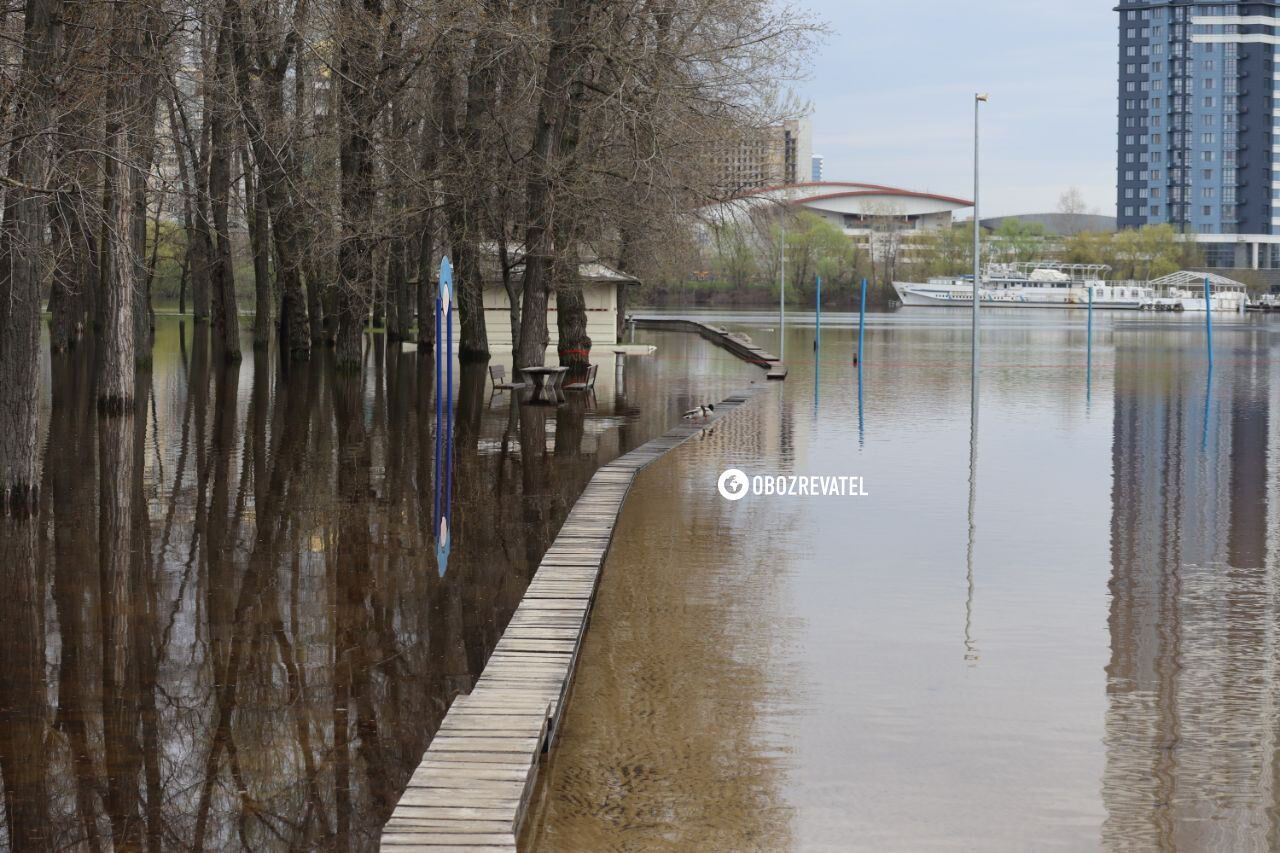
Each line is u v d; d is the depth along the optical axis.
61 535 14.78
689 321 84.94
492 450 22.52
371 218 32.94
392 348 52.16
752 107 33.06
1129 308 154.12
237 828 7.13
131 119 21.44
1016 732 8.55
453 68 32.62
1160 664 10.05
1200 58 190.75
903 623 11.25
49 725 8.69
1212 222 193.25
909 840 6.95
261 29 32.78
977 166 36.28
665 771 7.93
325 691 9.44
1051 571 13.29
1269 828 7.08
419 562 13.58
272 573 13.03
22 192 15.35
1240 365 47.91
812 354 54.12
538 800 7.50
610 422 27.30
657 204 32.72
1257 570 13.33
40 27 15.74
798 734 8.54
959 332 80.56
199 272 52.38
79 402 28.80
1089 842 6.92
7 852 6.82
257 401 30.36
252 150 38.84
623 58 29.72
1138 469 20.64
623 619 11.41
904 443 23.94
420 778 7.38
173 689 9.45
